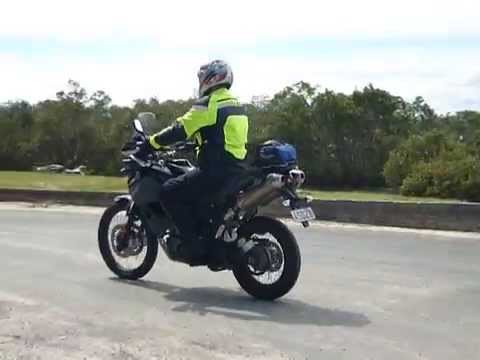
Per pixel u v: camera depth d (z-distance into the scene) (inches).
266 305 266.7
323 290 292.7
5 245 407.8
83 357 203.6
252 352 209.3
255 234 275.9
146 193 290.0
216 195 275.4
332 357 205.6
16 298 272.8
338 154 1346.0
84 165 1405.0
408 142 1230.9
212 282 308.0
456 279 317.1
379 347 215.3
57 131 1419.8
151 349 211.2
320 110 1353.3
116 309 258.1
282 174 261.1
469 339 224.4
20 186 804.6
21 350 209.2
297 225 510.6
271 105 1373.0
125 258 316.8
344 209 522.9
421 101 1487.5
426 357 206.4
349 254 383.9
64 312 252.5
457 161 1111.0
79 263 350.3
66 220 535.8
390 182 1219.2
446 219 479.5
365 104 1385.3
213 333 228.4
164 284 303.3
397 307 264.7
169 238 288.7
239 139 275.6
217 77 277.9
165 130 280.7
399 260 365.7
